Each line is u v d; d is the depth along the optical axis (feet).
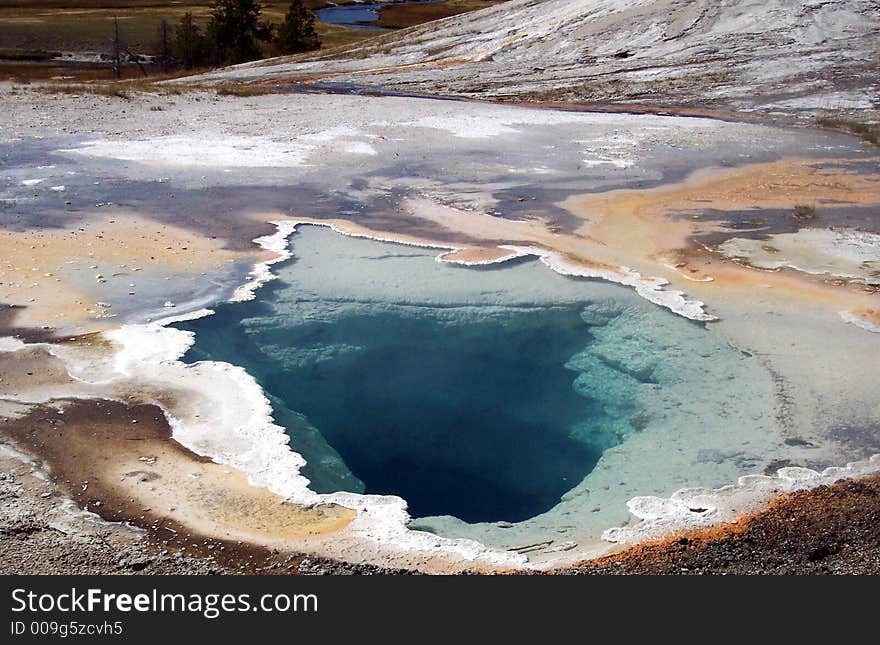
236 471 24.02
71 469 23.71
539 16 113.29
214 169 52.34
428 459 29.50
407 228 43.21
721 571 20.04
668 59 91.15
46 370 28.76
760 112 73.77
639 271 38.11
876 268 38.96
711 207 48.03
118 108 68.74
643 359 31.55
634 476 25.05
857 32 93.04
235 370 29.32
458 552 20.84
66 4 189.88
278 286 36.06
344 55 109.50
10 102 69.00
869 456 25.39
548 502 27.32
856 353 31.12
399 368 32.53
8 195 46.03
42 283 35.32
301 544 20.98
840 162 58.49
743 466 24.97
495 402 31.50
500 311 34.50
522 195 49.39
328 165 54.13
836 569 20.10
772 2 99.60
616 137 64.23
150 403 27.14
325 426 29.94
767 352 31.19
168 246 39.81
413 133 63.31
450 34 112.78
